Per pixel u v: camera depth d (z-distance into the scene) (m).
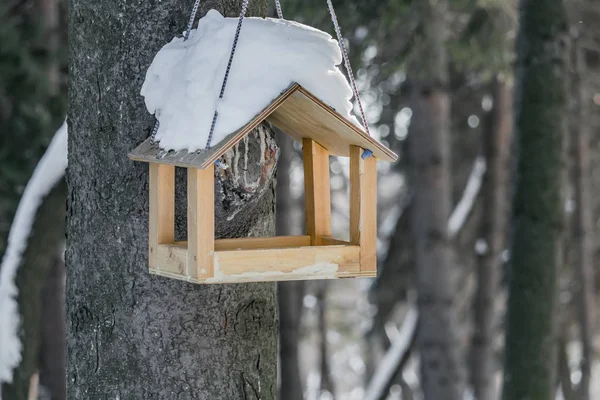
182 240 5.26
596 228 26.70
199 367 5.28
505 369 9.73
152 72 5.17
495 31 13.57
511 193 9.77
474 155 25.78
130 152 5.18
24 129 15.23
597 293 26.83
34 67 15.27
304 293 28.34
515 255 9.63
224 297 5.35
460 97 23.70
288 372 18.06
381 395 18.05
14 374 9.46
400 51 13.49
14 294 9.24
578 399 22.80
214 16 5.16
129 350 5.29
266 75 4.75
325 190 5.75
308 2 12.30
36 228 8.99
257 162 5.01
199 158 4.53
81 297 5.44
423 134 15.73
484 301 22.31
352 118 4.98
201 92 4.79
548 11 9.44
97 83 5.35
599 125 24.16
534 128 9.45
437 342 15.54
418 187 15.78
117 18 5.30
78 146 5.47
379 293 24.91
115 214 5.31
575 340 27.72
